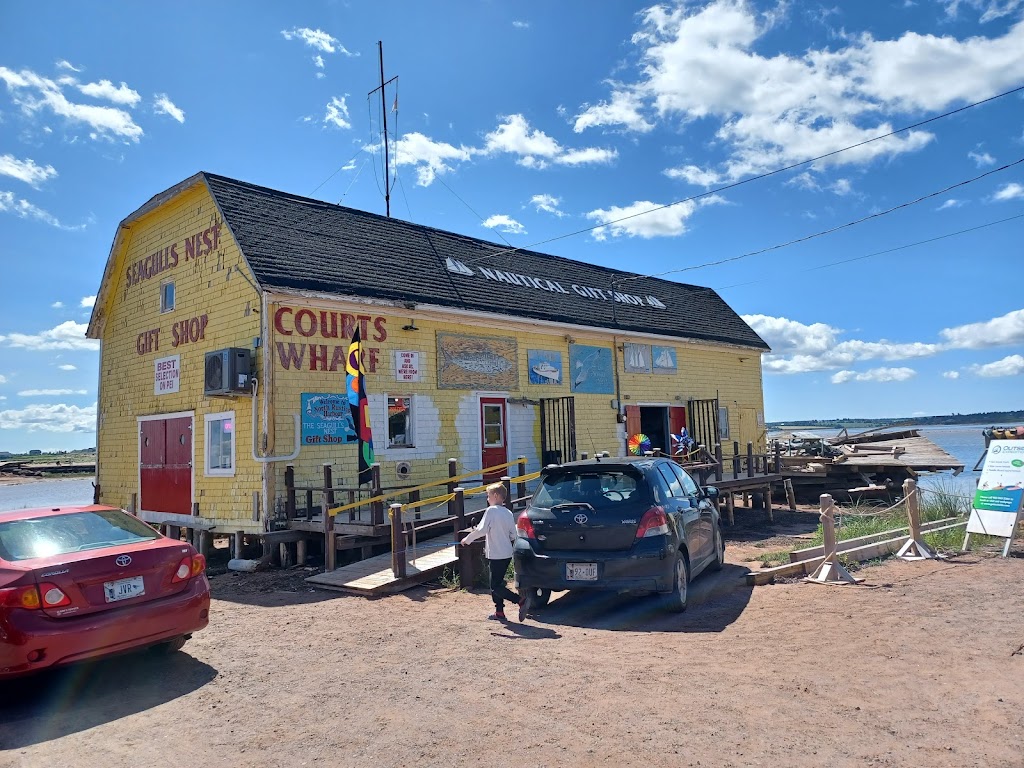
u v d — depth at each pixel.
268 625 7.66
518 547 7.75
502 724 4.52
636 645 6.29
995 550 10.19
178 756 4.33
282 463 12.01
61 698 5.50
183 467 14.03
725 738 4.15
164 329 15.01
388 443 13.58
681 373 20.81
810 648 5.90
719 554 9.87
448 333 14.83
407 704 4.98
